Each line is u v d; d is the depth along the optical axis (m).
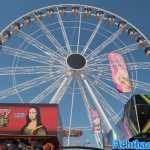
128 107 59.31
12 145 53.44
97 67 67.69
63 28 69.31
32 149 53.41
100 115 64.31
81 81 67.00
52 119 54.41
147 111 57.44
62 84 66.06
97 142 61.94
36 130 53.97
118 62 66.38
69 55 67.88
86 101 65.88
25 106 55.19
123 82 65.38
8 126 54.09
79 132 63.75
